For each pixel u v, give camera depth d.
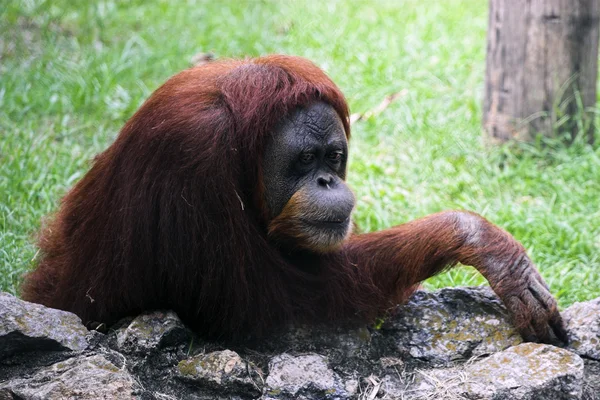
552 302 7.82
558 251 11.12
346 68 17.09
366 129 14.95
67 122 14.47
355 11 20.80
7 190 11.69
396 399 7.41
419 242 8.20
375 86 16.31
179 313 7.84
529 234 11.52
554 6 13.70
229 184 7.36
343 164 7.96
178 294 7.66
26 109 14.55
